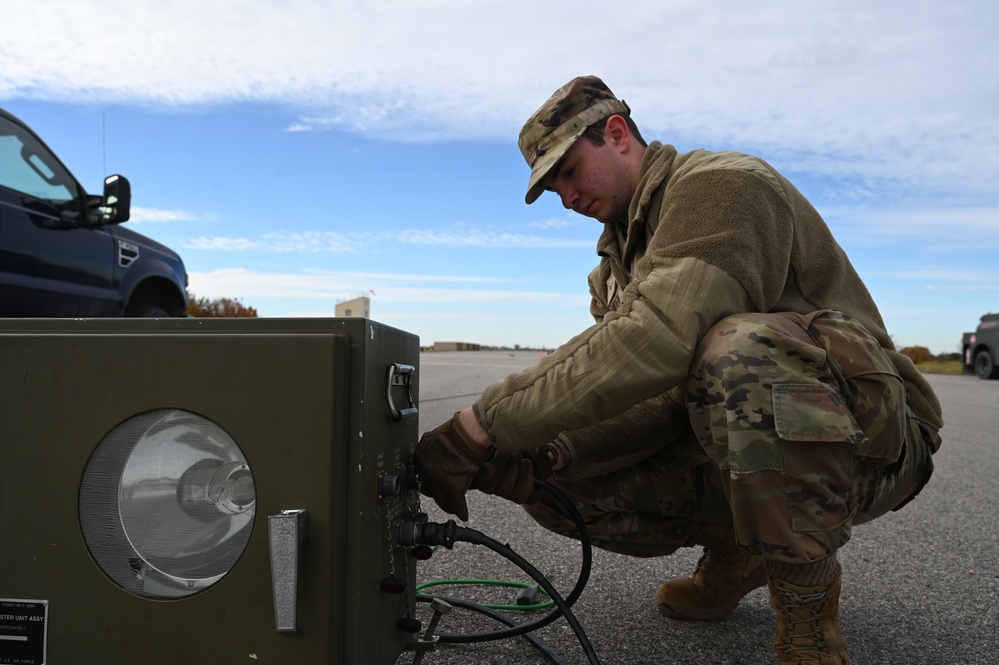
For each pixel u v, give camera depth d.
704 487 1.56
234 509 0.96
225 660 0.95
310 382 0.93
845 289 1.43
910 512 2.88
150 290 4.90
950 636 1.64
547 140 1.52
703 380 1.19
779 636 1.19
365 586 0.98
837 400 1.15
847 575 2.08
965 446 4.85
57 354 0.98
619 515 1.56
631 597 1.87
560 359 1.20
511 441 1.20
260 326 0.96
